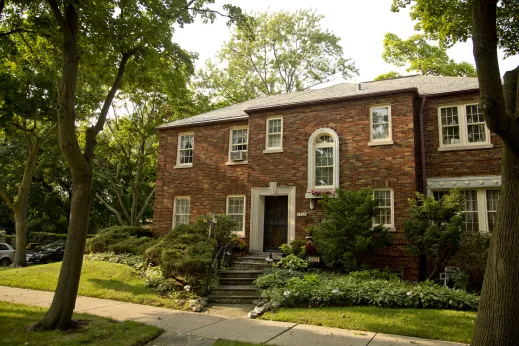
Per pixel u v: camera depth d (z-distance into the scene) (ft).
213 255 42.96
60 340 21.40
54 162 88.74
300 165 52.11
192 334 24.50
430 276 40.06
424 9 41.39
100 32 30.83
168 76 37.73
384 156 47.01
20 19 36.24
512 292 16.12
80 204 25.34
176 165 64.90
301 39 114.73
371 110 49.01
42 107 55.93
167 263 36.65
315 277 36.04
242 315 31.27
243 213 57.72
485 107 16.51
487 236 37.63
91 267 46.01
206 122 62.95
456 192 40.06
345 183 48.65
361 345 21.85
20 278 43.78
